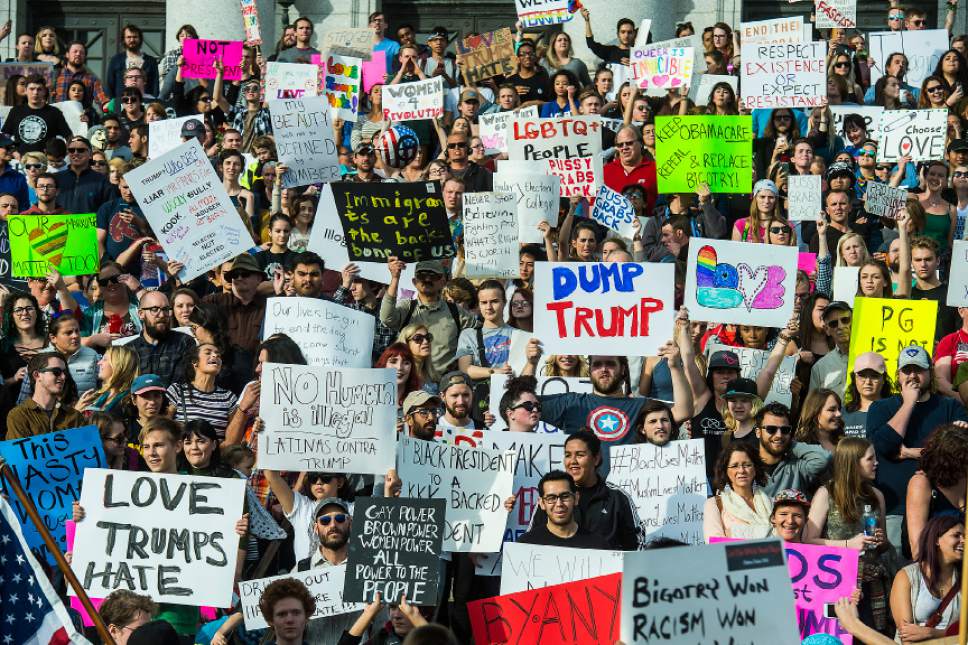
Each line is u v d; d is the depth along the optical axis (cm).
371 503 1009
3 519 950
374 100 2052
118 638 952
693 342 1352
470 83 2102
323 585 1051
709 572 791
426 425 1155
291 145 1725
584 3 2462
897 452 1184
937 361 1330
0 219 1662
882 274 1424
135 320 1500
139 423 1238
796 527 1056
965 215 1702
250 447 1237
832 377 1331
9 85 2206
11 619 942
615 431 1197
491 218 1489
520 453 1137
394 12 2755
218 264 1489
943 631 966
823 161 1789
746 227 1636
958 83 2108
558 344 1234
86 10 2786
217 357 1263
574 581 982
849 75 2092
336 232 1523
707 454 1227
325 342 1294
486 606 988
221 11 2527
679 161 1655
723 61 2178
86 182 1797
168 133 1928
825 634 950
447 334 1386
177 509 1054
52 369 1207
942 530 975
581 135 1667
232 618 1042
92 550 1051
